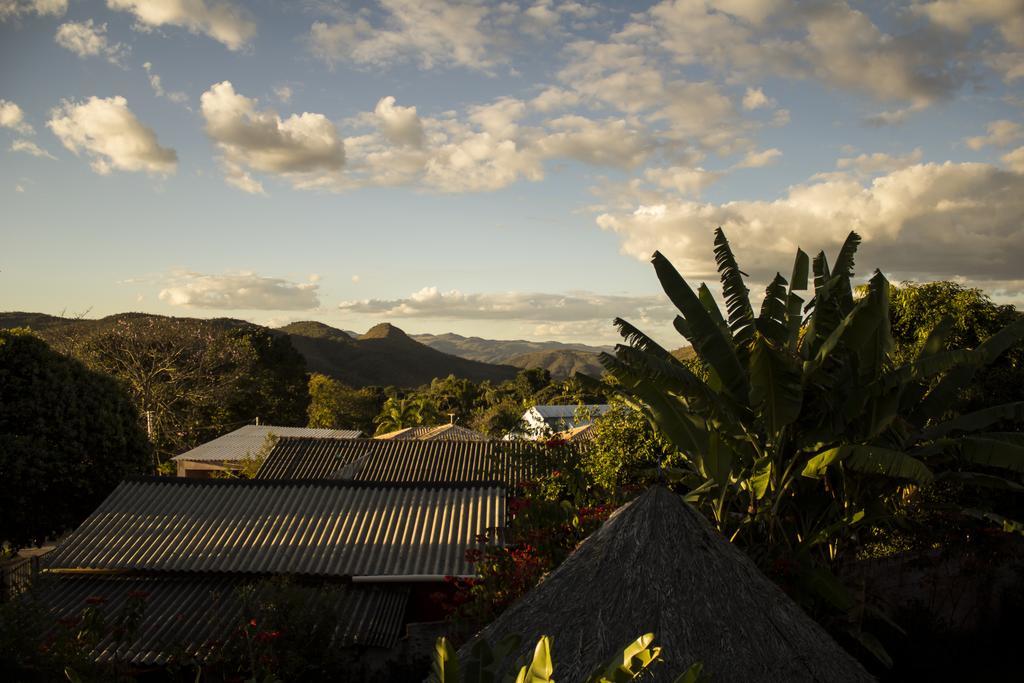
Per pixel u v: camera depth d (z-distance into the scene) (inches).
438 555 498.3
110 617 425.1
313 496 577.9
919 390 354.0
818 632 182.2
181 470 1141.7
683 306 331.3
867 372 316.8
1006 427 456.8
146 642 401.1
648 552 181.9
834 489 339.3
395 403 2108.8
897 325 556.1
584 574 185.2
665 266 337.4
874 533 390.3
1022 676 349.1
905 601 430.0
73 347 1339.8
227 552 495.5
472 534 524.7
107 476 790.5
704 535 188.7
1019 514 462.0
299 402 2225.6
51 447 739.4
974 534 418.3
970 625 428.8
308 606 395.9
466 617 369.4
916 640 373.7
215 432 1678.2
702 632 167.9
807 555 317.1
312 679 369.1
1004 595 438.6
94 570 475.5
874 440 316.2
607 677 112.3
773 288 361.7
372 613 450.3
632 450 542.3
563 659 166.2
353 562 488.4
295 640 369.1
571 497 539.5
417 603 495.5
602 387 375.6
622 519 193.8
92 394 812.0
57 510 751.7
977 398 463.8
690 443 327.6
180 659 371.6
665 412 330.0
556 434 531.5
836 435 317.1
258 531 524.1
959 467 416.2
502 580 357.1
